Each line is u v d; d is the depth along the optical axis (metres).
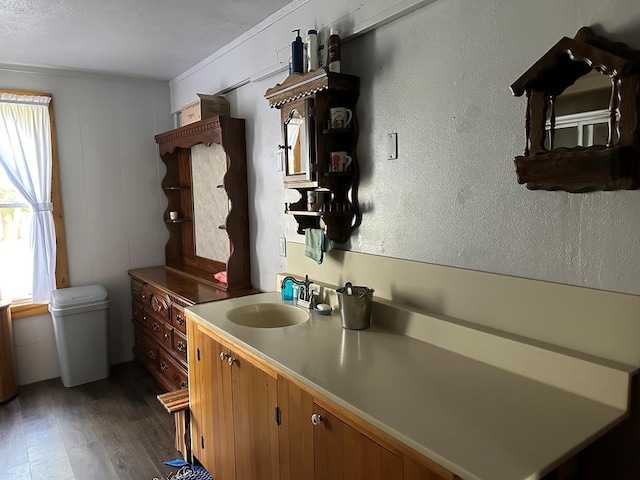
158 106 3.95
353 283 2.11
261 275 2.88
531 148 1.34
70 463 2.44
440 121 1.67
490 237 1.54
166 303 3.06
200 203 3.61
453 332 1.60
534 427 1.09
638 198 1.18
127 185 3.84
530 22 1.38
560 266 1.36
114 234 3.80
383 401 1.23
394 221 1.90
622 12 1.18
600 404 1.20
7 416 2.96
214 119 2.85
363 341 1.73
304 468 1.48
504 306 1.50
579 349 1.31
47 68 3.43
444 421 1.12
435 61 1.67
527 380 1.36
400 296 1.87
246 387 1.78
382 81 1.89
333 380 1.37
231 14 2.46
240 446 1.88
